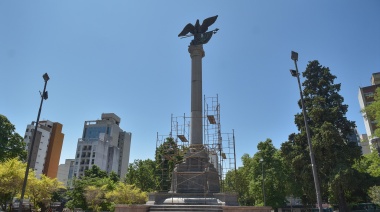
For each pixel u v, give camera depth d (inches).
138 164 2615.7
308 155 1625.2
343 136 1624.0
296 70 981.2
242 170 2997.0
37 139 4389.8
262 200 2187.5
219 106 1700.3
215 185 1425.9
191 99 1660.9
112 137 5787.4
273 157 2218.3
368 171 1643.7
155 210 1173.7
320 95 1764.3
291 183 2079.2
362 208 1803.6
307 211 2228.1
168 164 2321.6
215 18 1774.1
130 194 1660.9
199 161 1478.8
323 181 1517.0
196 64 1728.6
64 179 5698.8
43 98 1096.2
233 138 1729.8
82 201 1985.7
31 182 1370.6
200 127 1590.8
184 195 1334.9
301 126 1775.3
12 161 1336.1
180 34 1839.3
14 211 1567.4
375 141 1616.6
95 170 2765.7
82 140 5206.7
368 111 1695.4
